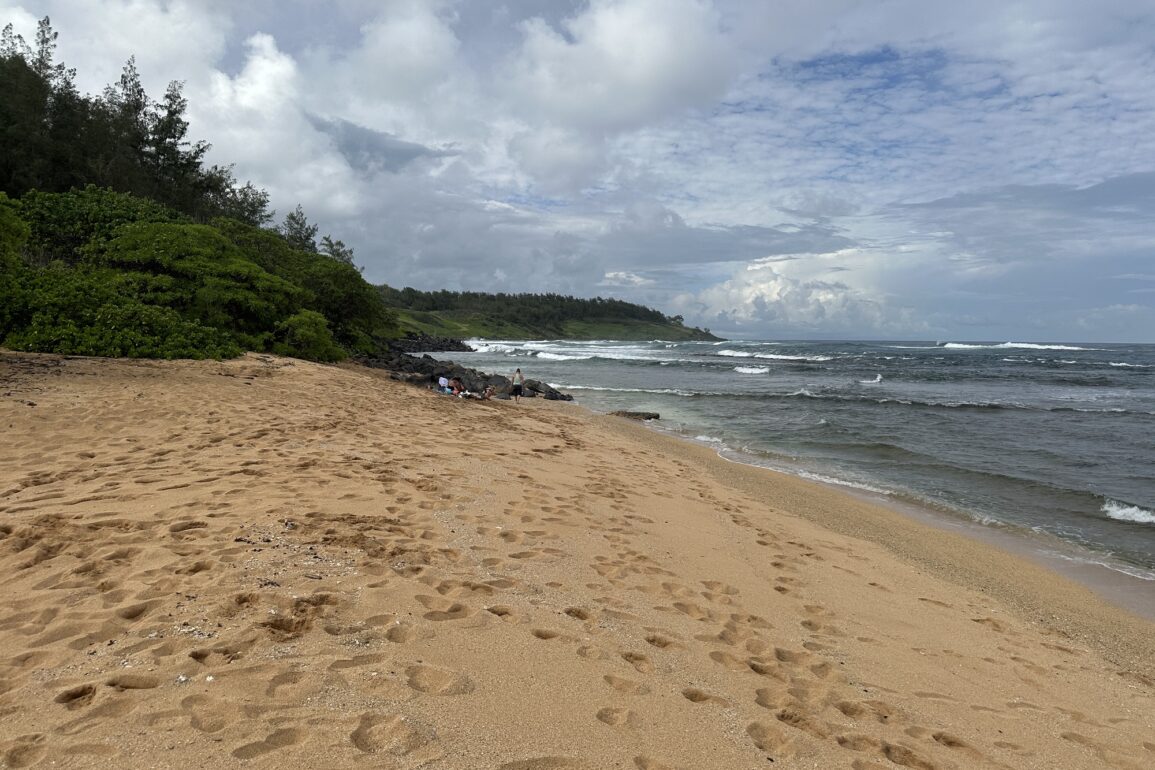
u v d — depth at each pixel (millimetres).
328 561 4379
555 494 7480
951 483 12805
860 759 3082
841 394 30391
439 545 5090
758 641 4316
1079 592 7367
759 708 3396
